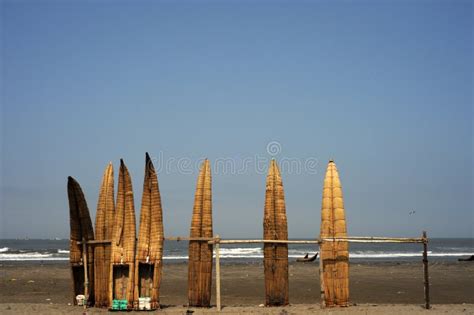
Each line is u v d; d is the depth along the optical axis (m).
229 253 83.75
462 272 41.00
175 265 49.78
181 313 17.27
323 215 18.19
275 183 18.52
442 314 17.42
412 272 41.03
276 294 18.27
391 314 17.33
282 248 18.34
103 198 18.89
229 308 17.83
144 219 17.92
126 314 17.17
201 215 18.12
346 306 17.97
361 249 112.88
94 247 18.97
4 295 26.70
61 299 25.03
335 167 18.48
